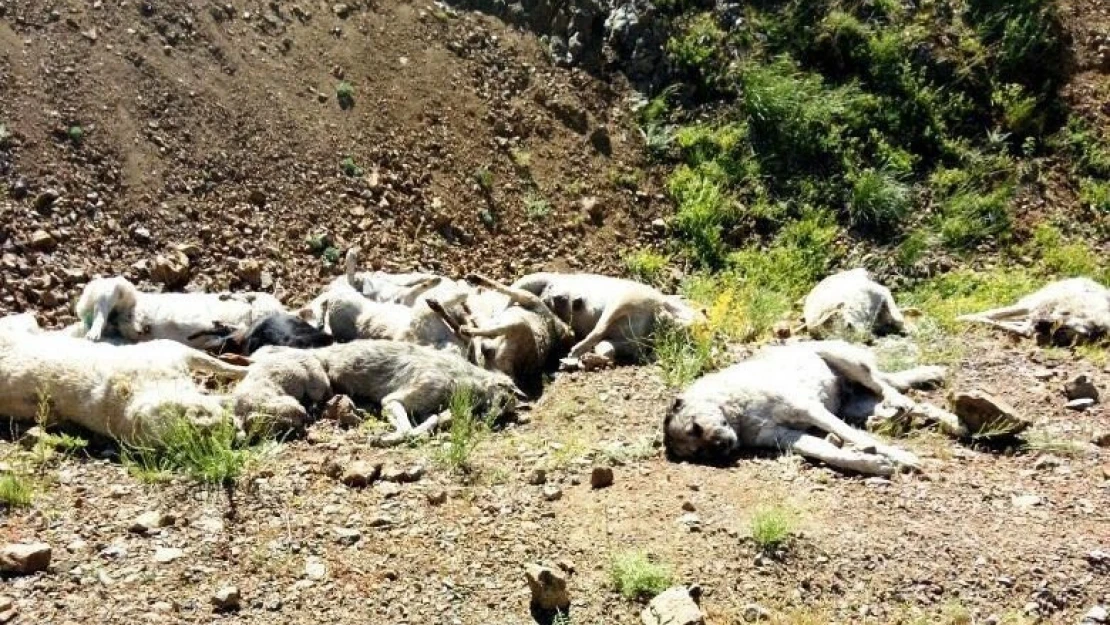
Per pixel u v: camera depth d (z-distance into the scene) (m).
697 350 7.68
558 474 5.96
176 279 8.83
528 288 8.52
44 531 5.20
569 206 11.15
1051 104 12.20
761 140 11.87
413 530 5.32
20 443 6.08
